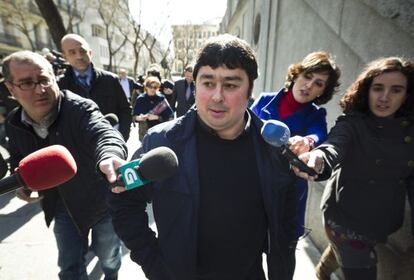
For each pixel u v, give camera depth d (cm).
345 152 160
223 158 125
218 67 110
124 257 301
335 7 312
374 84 169
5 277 267
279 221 129
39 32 2773
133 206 123
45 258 292
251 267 137
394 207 179
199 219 123
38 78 161
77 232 197
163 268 123
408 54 205
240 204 124
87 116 177
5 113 468
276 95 229
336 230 193
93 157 178
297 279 269
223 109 114
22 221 356
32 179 95
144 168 100
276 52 577
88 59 301
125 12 2653
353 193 183
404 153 169
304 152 123
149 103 490
